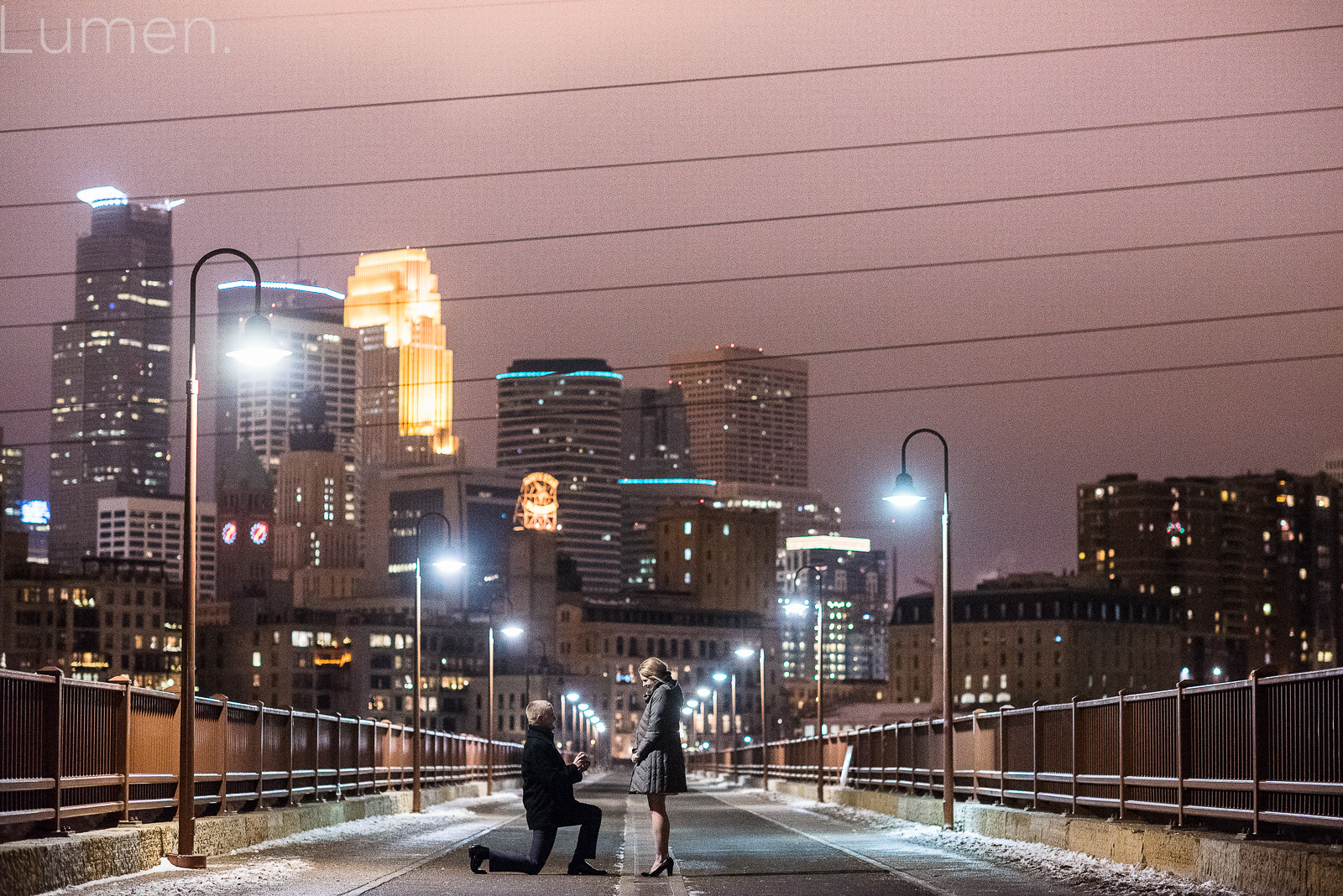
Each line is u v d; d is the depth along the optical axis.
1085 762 27.47
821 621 65.62
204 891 19.72
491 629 72.94
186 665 23.61
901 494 38.06
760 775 100.19
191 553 24.03
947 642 36.12
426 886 20.42
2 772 19.11
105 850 20.72
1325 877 16.89
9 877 17.69
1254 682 20.42
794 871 23.03
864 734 53.47
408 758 49.84
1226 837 20.09
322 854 26.56
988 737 35.09
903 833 33.94
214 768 27.77
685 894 19.42
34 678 19.92
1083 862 23.58
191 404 24.52
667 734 21.89
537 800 22.08
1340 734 18.33
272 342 25.30
